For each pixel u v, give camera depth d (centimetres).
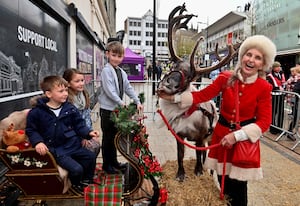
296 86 723
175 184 323
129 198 310
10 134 254
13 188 310
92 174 302
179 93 297
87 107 381
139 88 1488
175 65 314
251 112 258
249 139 246
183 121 316
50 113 285
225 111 270
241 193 290
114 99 362
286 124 721
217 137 277
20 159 252
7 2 369
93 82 1213
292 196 384
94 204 282
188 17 325
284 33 1884
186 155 536
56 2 576
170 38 322
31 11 461
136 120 297
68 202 345
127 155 289
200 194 302
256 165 252
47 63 547
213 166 279
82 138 310
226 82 269
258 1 2362
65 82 293
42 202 280
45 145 263
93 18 1331
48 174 257
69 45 719
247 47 250
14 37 391
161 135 711
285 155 563
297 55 1830
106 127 373
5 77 361
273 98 729
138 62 2306
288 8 1825
